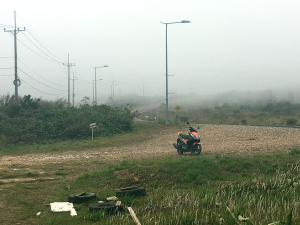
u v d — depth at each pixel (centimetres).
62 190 852
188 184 865
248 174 937
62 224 574
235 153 1299
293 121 3103
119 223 560
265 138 1873
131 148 1773
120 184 876
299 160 985
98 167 1172
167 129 2694
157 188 845
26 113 2716
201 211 611
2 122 2330
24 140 2041
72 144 1981
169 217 579
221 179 896
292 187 766
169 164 987
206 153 1380
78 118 2498
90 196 743
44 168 1187
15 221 595
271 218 559
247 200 664
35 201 743
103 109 3288
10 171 1126
